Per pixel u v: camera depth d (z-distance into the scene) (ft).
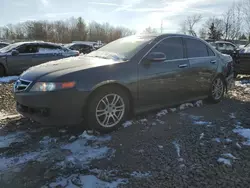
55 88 9.95
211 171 8.38
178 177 8.00
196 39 15.78
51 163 8.75
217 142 10.55
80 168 8.44
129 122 12.48
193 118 13.57
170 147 10.03
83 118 10.80
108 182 7.73
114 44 14.44
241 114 14.52
